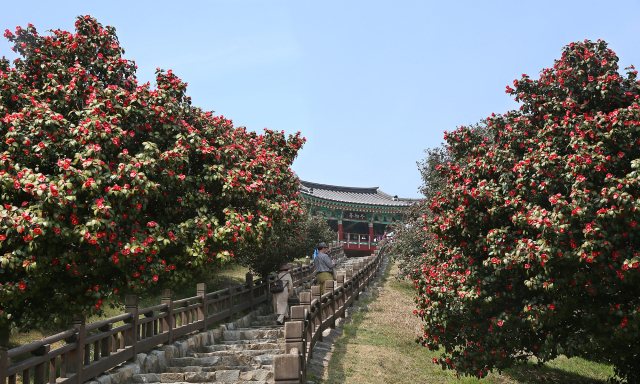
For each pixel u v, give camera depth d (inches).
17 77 315.9
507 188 295.3
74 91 309.3
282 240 503.8
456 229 316.5
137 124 317.1
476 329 322.3
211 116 404.8
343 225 1640.0
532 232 276.1
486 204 297.6
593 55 295.4
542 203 288.2
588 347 268.8
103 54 365.4
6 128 272.4
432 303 331.3
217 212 366.6
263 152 442.6
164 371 330.0
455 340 339.0
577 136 272.5
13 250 243.6
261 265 648.4
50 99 307.6
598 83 285.6
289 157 496.7
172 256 319.9
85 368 252.8
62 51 340.8
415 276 385.1
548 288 254.8
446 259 349.7
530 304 273.7
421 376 372.8
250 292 572.1
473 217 302.0
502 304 307.7
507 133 324.5
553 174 272.7
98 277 286.4
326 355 374.9
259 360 342.6
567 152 291.9
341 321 520.4
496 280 295.1
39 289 265.1
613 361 310.8
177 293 574.9
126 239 280.2
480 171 325.4
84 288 280.4
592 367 451.8
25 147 266.2
